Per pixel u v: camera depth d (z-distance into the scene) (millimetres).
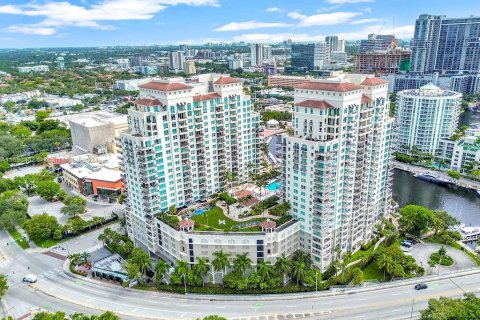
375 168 189250
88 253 191250
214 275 163375
